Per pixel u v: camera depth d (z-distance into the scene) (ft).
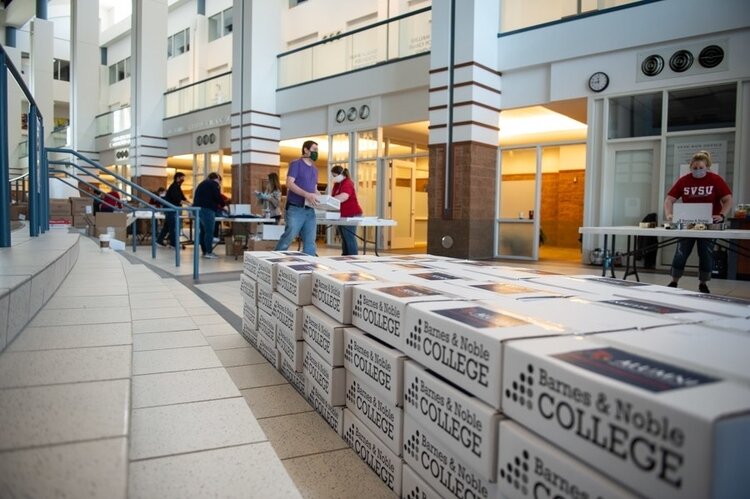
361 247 35.40
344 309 5.23
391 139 35.73
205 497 3.37
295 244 29.99
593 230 14.74
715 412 1.90
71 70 64.95
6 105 8.98
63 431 2.97
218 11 62.44
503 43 26.73
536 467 2.66
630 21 22.58
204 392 5.47
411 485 4.05
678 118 21.80
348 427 5.24
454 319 3.51
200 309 11.82
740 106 20.21
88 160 15.93
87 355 4.47
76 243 11.48
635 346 2.83
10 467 2.54
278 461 3.94
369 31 33.81
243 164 40.93
